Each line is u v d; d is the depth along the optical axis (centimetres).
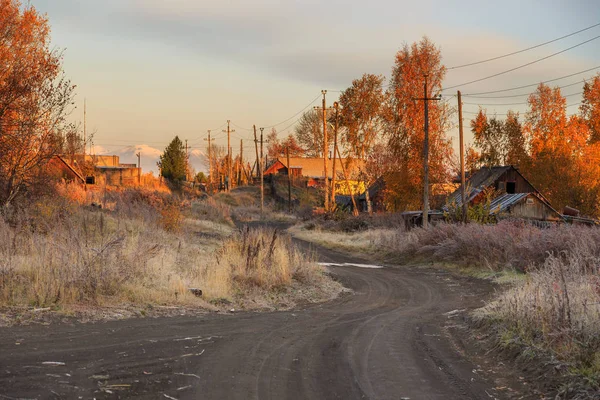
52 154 1925
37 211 1764
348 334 1011
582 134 6688
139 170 8525
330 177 9819
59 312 941
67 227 1600
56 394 539
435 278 2145
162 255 1554
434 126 5191
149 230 2134
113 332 849
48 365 634
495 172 5356
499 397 646
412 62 5303
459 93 3444
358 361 796
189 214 3994
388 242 3181
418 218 3888
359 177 6069
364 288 1866
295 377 688
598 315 814
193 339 856
